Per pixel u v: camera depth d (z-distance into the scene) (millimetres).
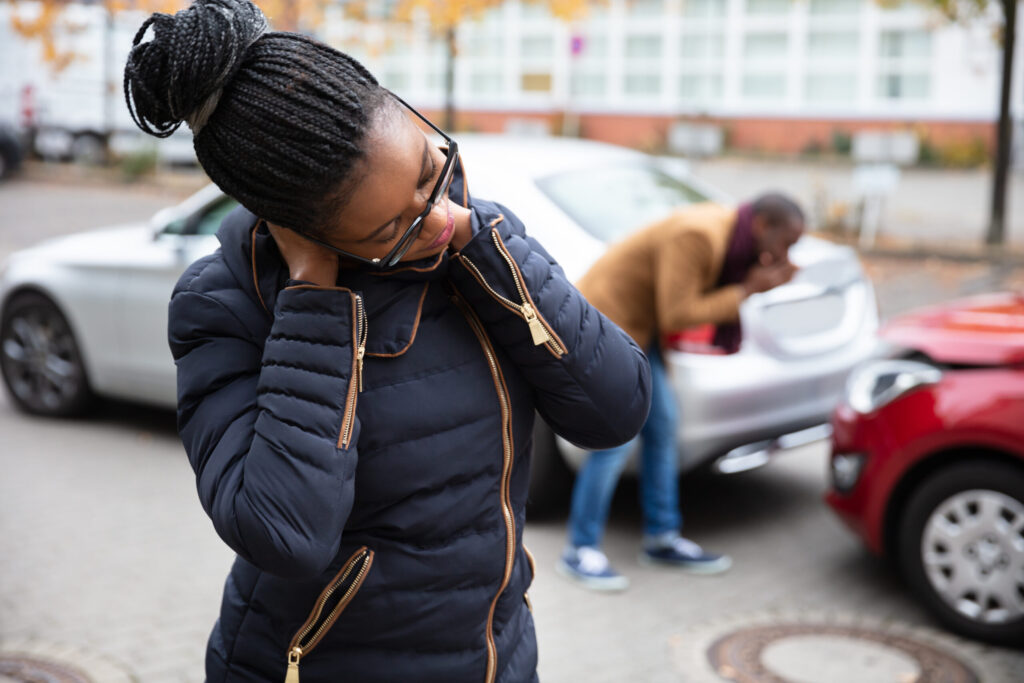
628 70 27188
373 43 14016
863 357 4953
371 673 1505
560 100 27781
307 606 1488
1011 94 12383
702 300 3836
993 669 3518
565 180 4984
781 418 4594
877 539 3947
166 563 4297
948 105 23594
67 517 4781
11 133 19391
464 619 1534
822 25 24859
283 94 1243
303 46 1281
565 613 3922
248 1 1311
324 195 1263
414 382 1450
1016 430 3525
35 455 5688
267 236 1465
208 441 1438
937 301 9945
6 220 14812
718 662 3561
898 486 3881
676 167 5746
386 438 1441
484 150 5207
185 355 1493
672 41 26609
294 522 1345
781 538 4711
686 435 4348
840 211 13539
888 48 24172
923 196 17859
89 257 6062
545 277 1495
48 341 6344
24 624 3729
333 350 1374
